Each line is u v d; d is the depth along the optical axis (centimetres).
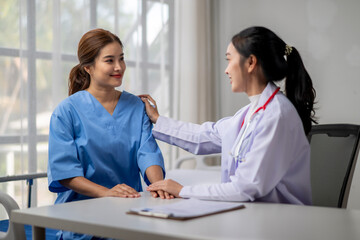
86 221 89
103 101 159
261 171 114
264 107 123
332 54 299
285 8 321
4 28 249
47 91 265
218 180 236
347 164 142
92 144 151
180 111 337
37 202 260
